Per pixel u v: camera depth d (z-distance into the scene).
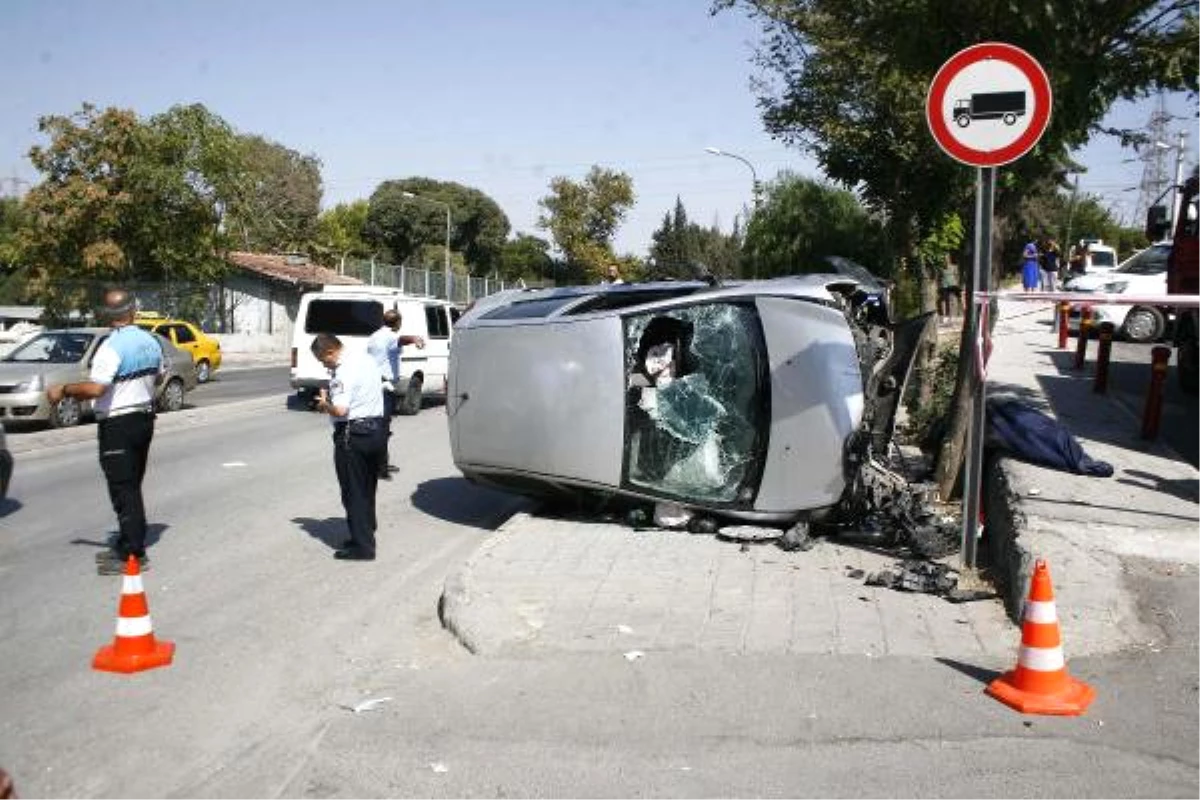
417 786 4.34
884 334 8.88
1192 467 8.69
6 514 9.81
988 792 4.12
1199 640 5.41
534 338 8.28
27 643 6.16
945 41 7.86
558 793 4.23
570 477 8.20
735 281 8.93
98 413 7.56
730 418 8.07
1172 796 4.06
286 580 7.59
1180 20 7.84
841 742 4.56
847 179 18.47
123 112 31.97
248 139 66.56
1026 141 6.45
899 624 5.95
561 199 68.56
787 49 18.33
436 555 8.37
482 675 5.46
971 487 6.88
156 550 8.45
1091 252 33.88
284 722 5.06
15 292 44.25
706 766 4.40
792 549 7.49
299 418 17.62
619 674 5.37
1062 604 5.75
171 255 33.12
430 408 19.89
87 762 4.62
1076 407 11.82
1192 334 13.32
